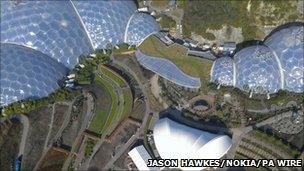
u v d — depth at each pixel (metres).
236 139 129.38
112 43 153.25
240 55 140.62
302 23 151.75
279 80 136.88
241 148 127.44
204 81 141.38
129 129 134.25
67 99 140.62
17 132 132.50
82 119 137.38
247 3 153.88
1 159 126.19
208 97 139.75
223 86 138.62
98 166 127.06
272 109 135.25
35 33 144.12
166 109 138.38
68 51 147.00
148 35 153.62
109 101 141.50
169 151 122.19
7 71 136.62
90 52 152.38
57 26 146.12
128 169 125.94
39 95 138.00
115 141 132.12
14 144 130.12
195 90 141.50
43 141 131.88
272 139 127.06
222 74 138.75
